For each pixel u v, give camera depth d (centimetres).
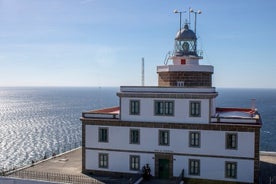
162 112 4466
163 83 5031
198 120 4334
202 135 4322
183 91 4416
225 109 5566
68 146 9650
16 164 7569
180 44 5316
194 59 5194
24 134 11762
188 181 4388
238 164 4219
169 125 4419
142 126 4525
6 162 7769
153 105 4488
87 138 4756
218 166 4288
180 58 5191
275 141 10731
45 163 5212
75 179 4456
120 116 4612
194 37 5266
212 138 4291
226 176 4269
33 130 12756
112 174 4659
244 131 4178
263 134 12062
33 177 4456
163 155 4459
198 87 4353
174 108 4409
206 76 4922
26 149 9206
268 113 19575
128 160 4606
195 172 4375
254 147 4159
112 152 4659
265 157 5481
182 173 4344
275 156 5547
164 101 4444
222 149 4266
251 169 4181
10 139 10712
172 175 4441
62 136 11388
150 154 4516
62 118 17188
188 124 4350
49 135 11575
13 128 13288
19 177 4444
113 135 4650
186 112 4375
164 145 4459
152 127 4488
